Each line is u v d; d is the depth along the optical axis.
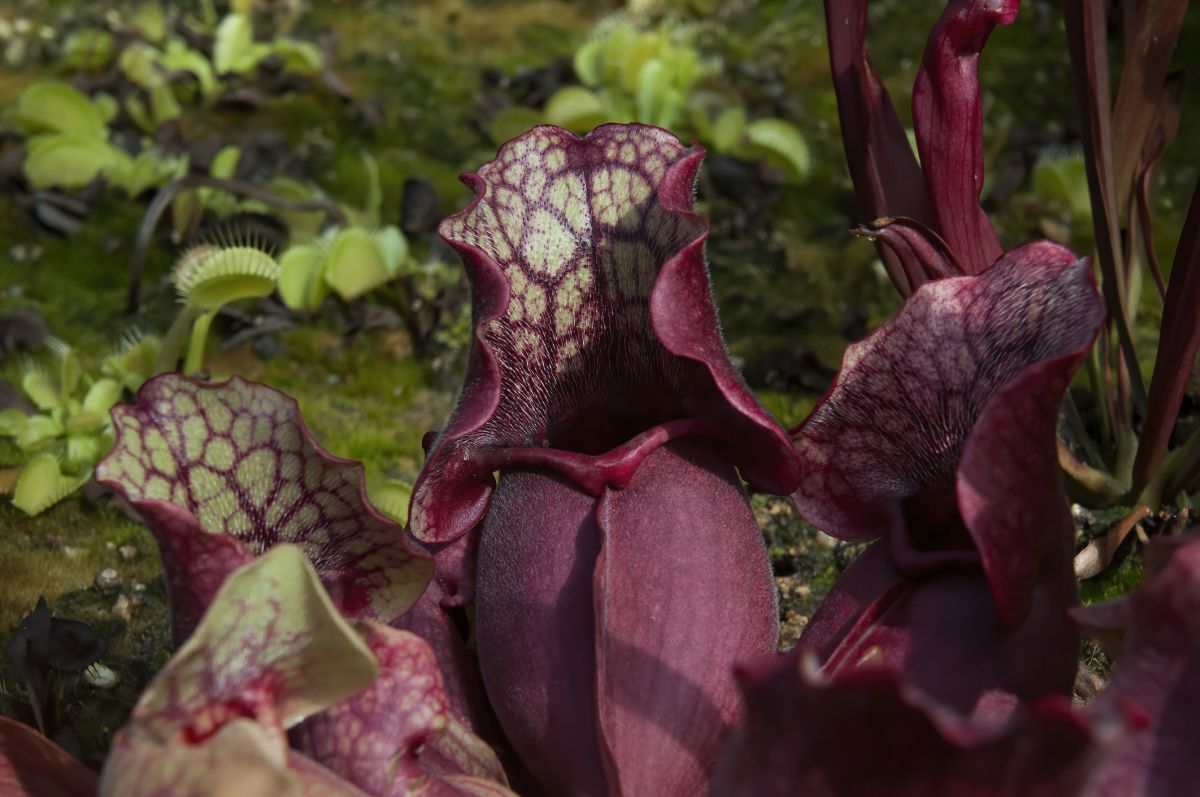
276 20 0.93
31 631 0.46
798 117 0.83
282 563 0.36
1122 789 0.35
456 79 0.87
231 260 0.55
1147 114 0.52
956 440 0.40
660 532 0.40
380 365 0.64
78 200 0.73
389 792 0.38
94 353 0.63
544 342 0.43
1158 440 0.49
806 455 0.41
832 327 0.66
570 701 0.39
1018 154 0.76
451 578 0.43
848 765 0.34
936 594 0.39
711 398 0.42
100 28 0.88
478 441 0.42
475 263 0.42
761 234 0.73
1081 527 0.53
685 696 0.39
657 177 0.42
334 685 0.37
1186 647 0.35
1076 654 0.39
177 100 0.83
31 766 0.39
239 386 0.39
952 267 0.46
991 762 0.34
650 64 0.77
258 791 0.36
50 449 0.57
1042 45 0.88
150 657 0.50
